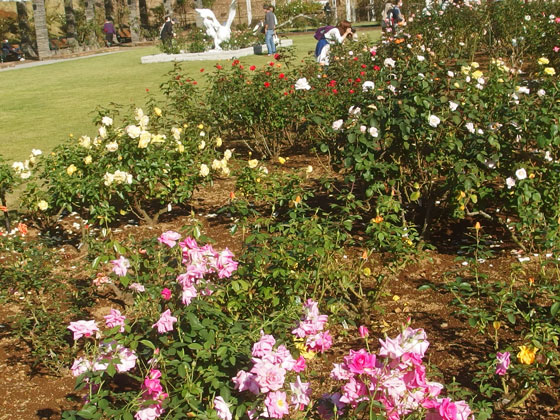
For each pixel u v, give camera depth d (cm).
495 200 509
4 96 1562
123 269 308
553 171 467
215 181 727
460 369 337
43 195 593
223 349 240
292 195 509
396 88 520
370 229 414
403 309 405
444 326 382
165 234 280
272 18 2106
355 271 400
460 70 616
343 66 922
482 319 342
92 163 578
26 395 338
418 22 1553
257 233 371
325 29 1218
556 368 312
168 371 241
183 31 3647
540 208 477
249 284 347
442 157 493
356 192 620
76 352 360
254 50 2170
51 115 1229
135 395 243
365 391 214
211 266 284
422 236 502
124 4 3922
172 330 265
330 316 364
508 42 1345
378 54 1029
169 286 288
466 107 507
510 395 312
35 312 391
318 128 722
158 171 567
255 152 837
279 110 777
